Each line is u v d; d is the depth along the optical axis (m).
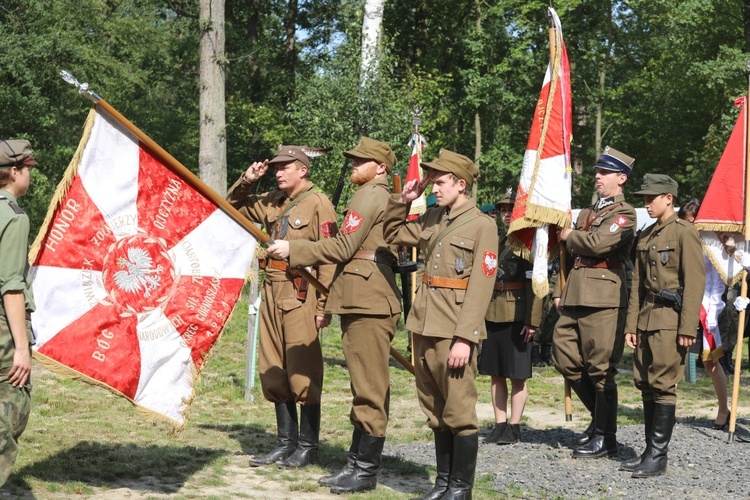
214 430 7.59
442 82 29.89
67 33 24.36
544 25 31.03
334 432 7.90
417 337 5.38
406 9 31.34
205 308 5.35
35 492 5.11
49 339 4.86
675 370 6.42
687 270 6.35
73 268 4.95
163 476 5.77
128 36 30.09
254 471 6.08
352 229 5.62
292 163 6.29
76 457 6.09
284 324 6.26
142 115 31.97
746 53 26.77
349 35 17.72
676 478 6.26
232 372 11.08
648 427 6.68
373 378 5.72
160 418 5.16
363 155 5.80
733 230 7.89
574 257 6.98
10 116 23.66
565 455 7.02
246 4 33.53
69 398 8.58
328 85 16.69
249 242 5.53
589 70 32.66
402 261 6.02
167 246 5.26
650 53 33.03
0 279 4.19
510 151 30.47
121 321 5.08
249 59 32.16
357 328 5.72
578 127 34.19
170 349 5.23
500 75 30.58
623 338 6.89
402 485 5.98
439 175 5.27
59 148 24.98
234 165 33.06
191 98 35.12
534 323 7.31
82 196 5.00
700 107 32.41
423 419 8.84
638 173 35.47
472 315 5.08
